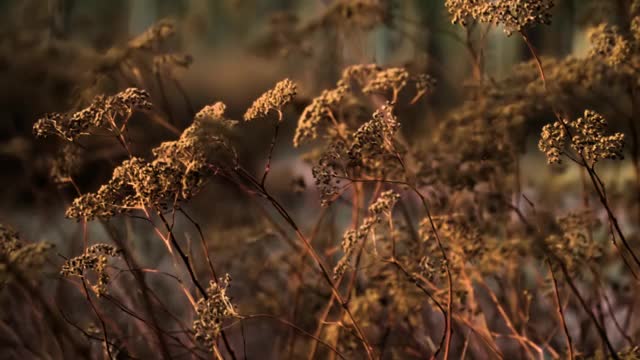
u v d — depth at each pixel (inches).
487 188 51.1
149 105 40.6
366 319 46.7
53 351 48.3
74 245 54.9
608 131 40.6
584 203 49.8
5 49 56.0
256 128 49.4
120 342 46.4
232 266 53.9
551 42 56.8
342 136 45.4
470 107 49.4
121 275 50.6
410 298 45.9
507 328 52.0
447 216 45.9
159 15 88.5
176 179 39.9
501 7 39.7
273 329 52.8
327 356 49.4
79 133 40.8
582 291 52.1
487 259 46.4
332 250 49.3
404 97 52.7
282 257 52.7
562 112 49.1
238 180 43.0
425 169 48.0
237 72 144.9
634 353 42.9
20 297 50.6
